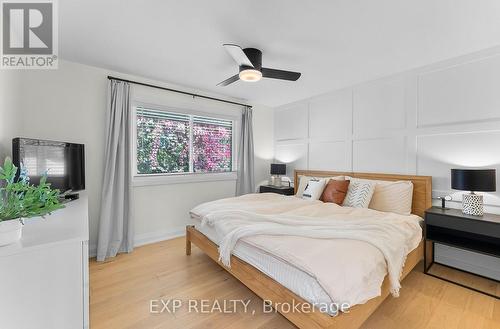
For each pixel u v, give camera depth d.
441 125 2.60
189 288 2.10
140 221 3.21
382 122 3.11
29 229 1.26
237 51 1.89
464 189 2.19
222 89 3.66
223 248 1.90
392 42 2.16
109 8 1.70
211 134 4.05
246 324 1.65
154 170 3.41
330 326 1.17
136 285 2.14
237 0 1.60
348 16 1.76
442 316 1.72
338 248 1.49
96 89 2.83
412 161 2.83
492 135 2.28
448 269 2.48
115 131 2.85
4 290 0.95
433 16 1.75
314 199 3.10
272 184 4.52
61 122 2.61
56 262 1.07
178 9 1.70
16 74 2.16
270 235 1.74
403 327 1.60
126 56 2.52
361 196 2.79
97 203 2.85
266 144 4.72
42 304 1.04
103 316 1.71
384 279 1.57
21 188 1.07
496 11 1.68
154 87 3.26
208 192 3.90
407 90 2.86
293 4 1.63
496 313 1.76
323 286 1.22
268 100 4.30
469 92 2.40
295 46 2.24
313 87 3.53
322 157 3.88
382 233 1.85
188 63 2.70
